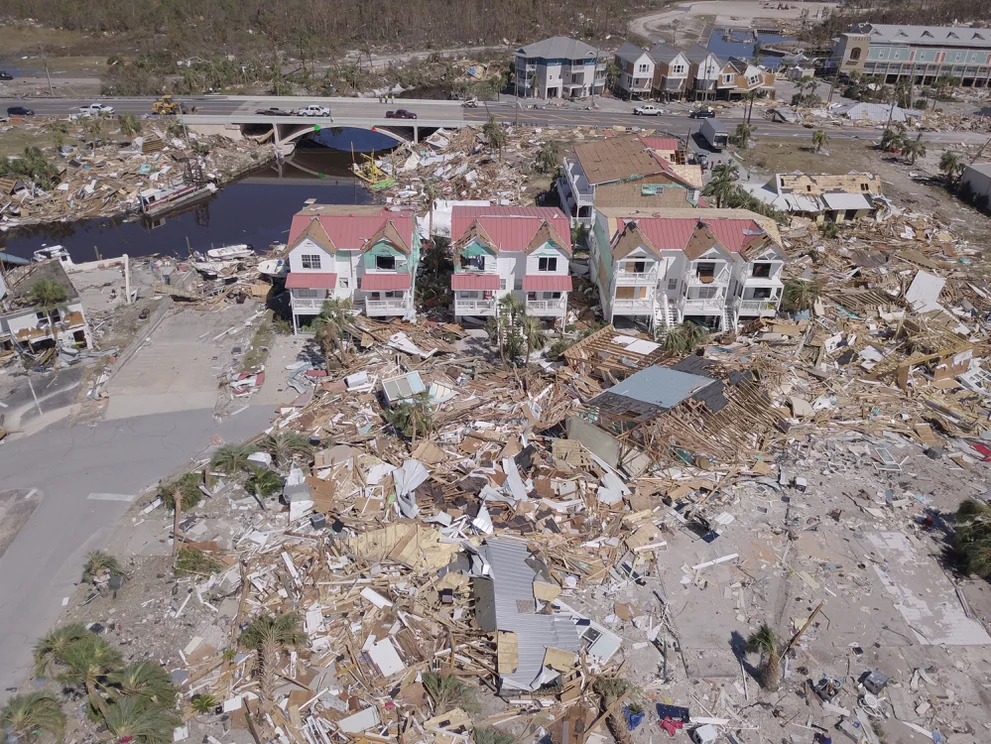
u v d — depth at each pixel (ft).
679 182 269.85
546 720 117.08
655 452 166.40
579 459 168.25
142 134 383.24
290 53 571.28
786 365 204.85
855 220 307.37
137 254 293.43
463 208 237.86
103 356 209.46
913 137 420.36
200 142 386.32
